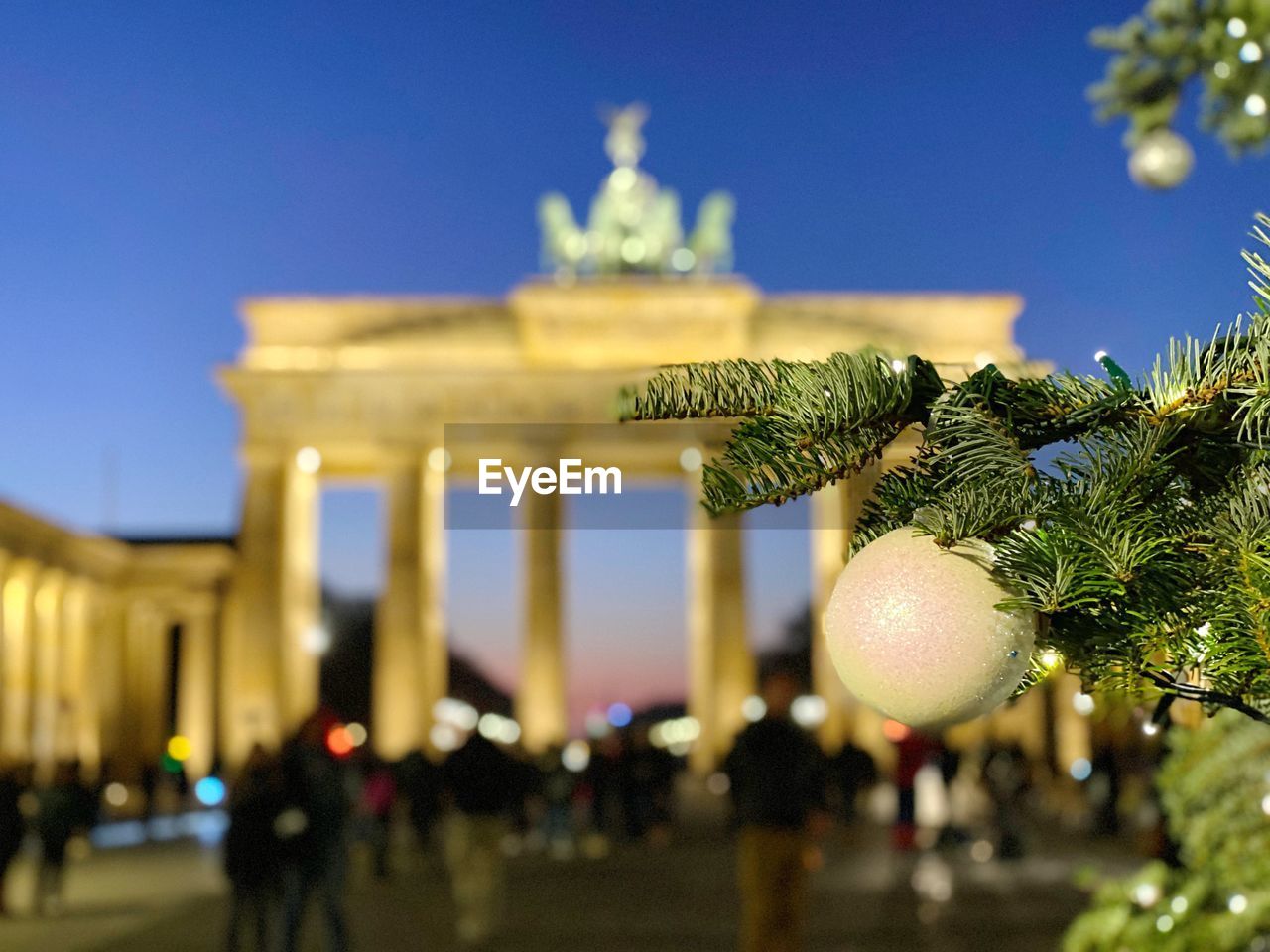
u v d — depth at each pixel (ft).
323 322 332.39
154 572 374.02
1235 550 10.86
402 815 194.80
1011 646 10.78
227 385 322.55
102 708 368.89
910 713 10.96
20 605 311.68
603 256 354.33
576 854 160.35
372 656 518.37
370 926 94.58
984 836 162.91
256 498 321.52
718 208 357.00
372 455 330.75
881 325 312.29
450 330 331.57
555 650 323.37
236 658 318.24
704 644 321.11
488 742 87.51
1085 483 11.07
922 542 11.07
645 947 81.87
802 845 57.88
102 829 227.61
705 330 318.86
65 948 86.84
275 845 67.92
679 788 276.41
